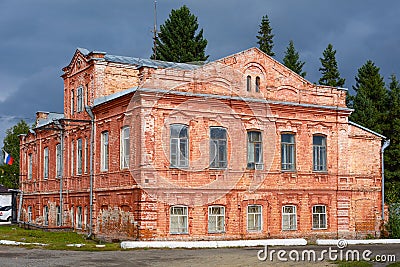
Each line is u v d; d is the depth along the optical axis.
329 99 31.73
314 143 31.12
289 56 60.31
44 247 23.97
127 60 34.34
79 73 34.03
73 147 33.94
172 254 21.19
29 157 42.47
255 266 17.52
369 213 32.34
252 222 28.70
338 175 31.52
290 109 30.22
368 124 49.06
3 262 18.62
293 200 30.02
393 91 50.25
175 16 57.09
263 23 61.91
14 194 45.94
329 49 58.00
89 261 18.88
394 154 47.88
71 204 33.53
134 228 25.83
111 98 29.22
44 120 41.53
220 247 24.84
